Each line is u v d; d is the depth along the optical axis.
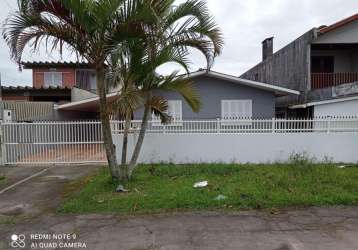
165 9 6.37
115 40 6.18
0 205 6.12
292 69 17.91
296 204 5.81
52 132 10.45
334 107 13.73
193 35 6.88
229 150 9.87
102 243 4.30
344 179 7.34
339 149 9.83
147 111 7.50
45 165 10.16
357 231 4.61
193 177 7.84
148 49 6.57
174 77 7.12
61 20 6.18
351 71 17.50
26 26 6.12
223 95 14.48
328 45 16.38
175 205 5.75
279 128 9.84
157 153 9.80
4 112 12.25
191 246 4.16
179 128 9.86
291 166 8.87
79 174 8.79
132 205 5.79
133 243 4.28
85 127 10.41
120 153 9.70
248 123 10.16
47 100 21.53
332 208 5.63
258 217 5.22
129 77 6.62
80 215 5.45
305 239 4.34
